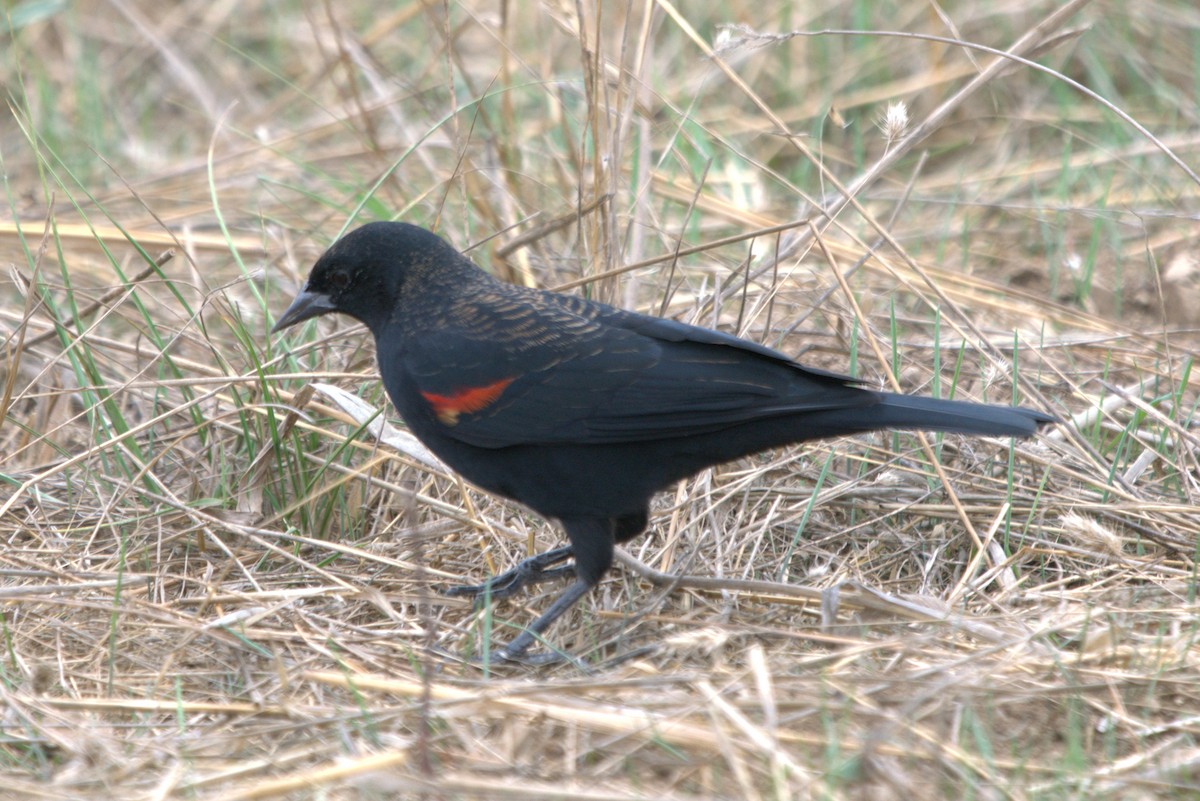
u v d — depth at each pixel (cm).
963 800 669
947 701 743
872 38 1850
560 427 912
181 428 1180
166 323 1370
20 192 1653
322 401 1145
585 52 1157
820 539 1052
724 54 1227
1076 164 1681
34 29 1989
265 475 1072
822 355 1303
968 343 1238
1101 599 911
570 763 713
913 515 1056
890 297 1273
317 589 931
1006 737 737
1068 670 773
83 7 2077
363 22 1988
